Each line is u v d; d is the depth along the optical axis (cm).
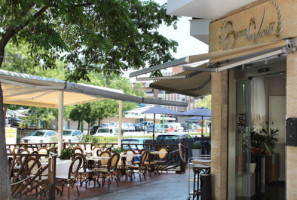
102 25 1062
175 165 1552
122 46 1238
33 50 1102
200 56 541
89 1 934
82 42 1171
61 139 1108
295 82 552
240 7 700
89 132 3766
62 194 948
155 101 1366
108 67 1307
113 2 934
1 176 635
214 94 778
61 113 1116
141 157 1238
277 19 596
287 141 556
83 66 1285
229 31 723
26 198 852
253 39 653
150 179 1259
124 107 3603
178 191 1010
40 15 841
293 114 555
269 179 733
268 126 722
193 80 856
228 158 758
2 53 768
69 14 902
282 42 545
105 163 1181
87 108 3572
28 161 905
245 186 752
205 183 768
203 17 783
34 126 3438
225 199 753
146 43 1315
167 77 723
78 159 970
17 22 756
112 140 2706
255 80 732
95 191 1016
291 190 550
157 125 4672
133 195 952
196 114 2106
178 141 1720
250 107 742
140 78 715
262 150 732
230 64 668
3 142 642
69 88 950
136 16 1345
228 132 759
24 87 1029
